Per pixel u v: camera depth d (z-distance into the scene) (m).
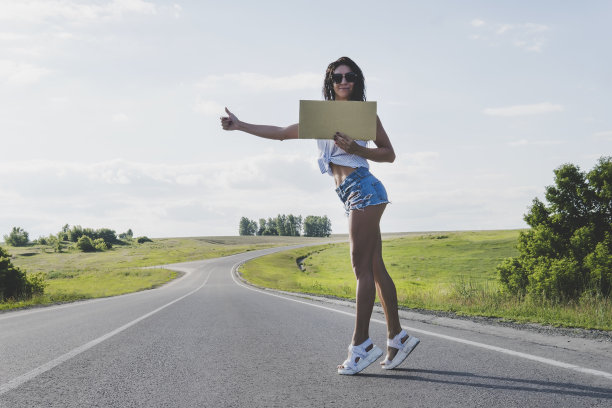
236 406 2.30
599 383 2.54
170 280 46.56
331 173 2.90
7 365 3.51
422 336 4.40
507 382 2.58
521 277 11.43
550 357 3.29
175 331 5.36
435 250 70.06
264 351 3.91
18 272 17.30
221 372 3.12
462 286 10.09
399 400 2.29
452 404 2.20
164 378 2.97
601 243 10.85
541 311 6.22
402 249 75.19
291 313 7.40
